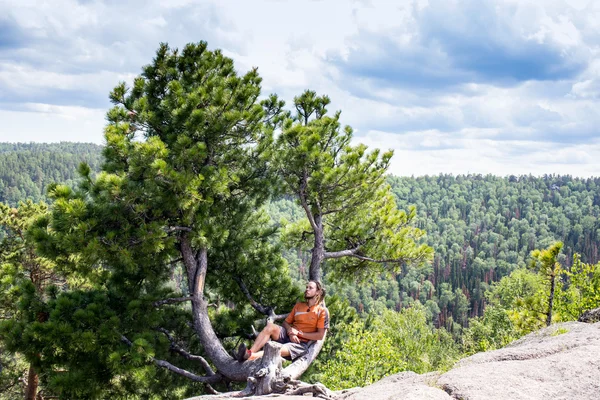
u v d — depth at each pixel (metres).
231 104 11.43
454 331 103.56
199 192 10.98
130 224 10.09
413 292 139.50
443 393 4.40
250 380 6.34
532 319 13.02
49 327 9.05
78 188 9.84
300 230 15.81
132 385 10.38
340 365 14.03
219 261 13.29
